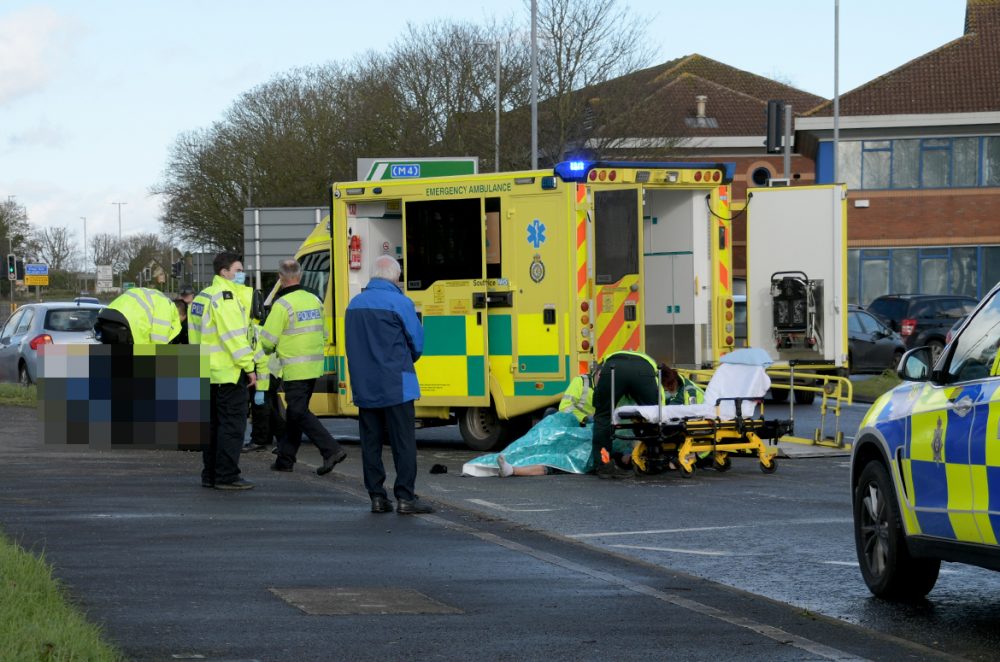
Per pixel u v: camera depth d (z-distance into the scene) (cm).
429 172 3144
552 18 5675
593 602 916
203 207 8200
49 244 13738
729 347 2062
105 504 1364
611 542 1211
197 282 6669
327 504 1402
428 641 794
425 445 2202
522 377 1981
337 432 2494
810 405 2972
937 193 6159
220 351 1486
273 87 7931
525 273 1972
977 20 6512
